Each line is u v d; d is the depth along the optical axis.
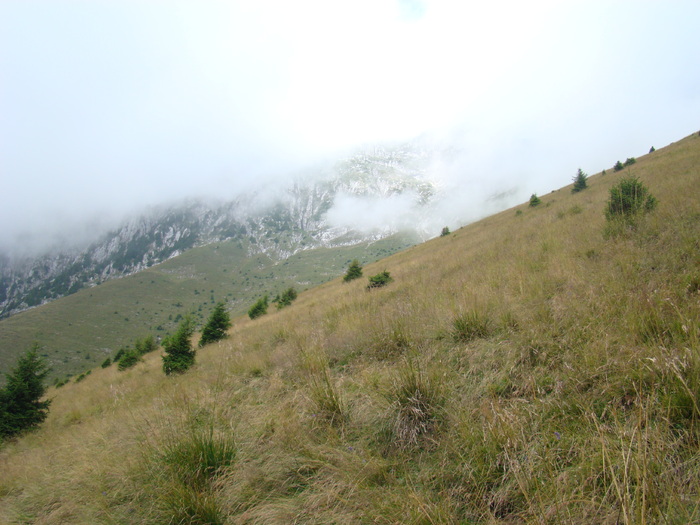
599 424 2.18
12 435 10.66
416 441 2.77
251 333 13.94
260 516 2.38
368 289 14.70
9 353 142.50
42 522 3.36
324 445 2.96
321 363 4.84
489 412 2.56
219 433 3.50
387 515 2.02
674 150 24.50
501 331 4.26
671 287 3.51
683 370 2.17
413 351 4.41
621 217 7.46
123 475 3.32
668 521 1.48
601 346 2.96
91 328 173.38
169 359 11.78
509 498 1.97
